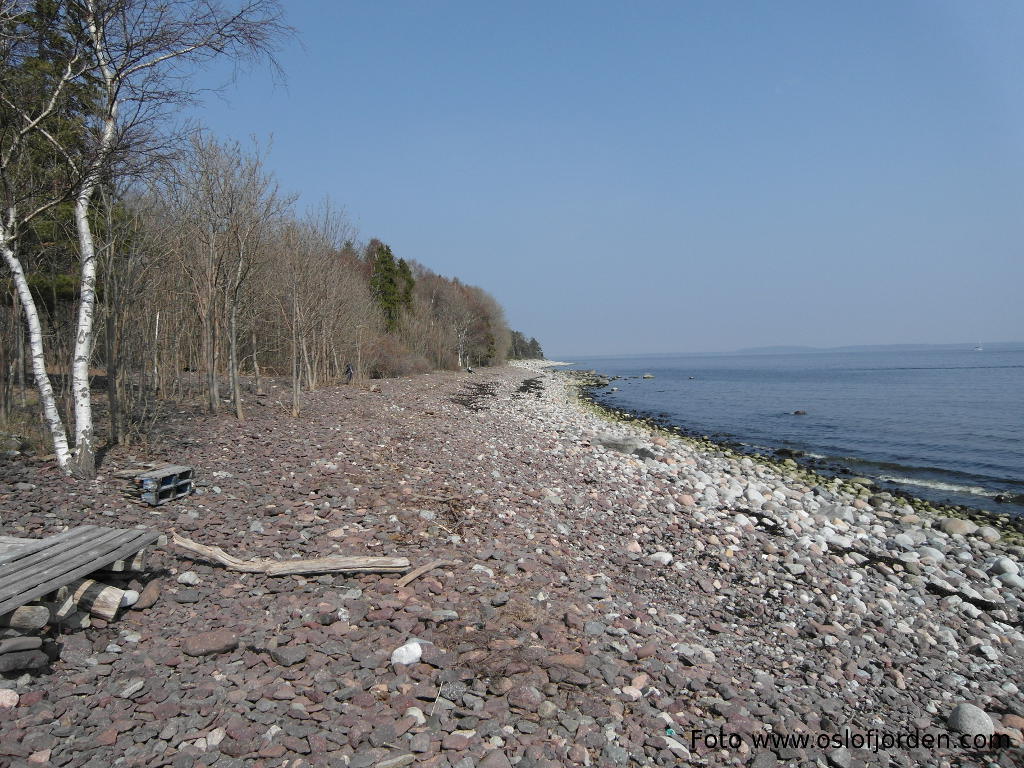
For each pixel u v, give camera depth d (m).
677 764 4.51
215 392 16.77
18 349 13.18
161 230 14.07
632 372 122.69
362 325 35.28
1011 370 95.88
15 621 4.51
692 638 6.94
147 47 8.73
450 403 29.62
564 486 13.09
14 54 8.32
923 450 25.95
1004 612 9.32
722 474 18.94
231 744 4.00
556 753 4.37
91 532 5.77
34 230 11.62
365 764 3.99
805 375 97.81
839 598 9.12
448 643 5.66
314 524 8.45
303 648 5.25
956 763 5.32
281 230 21.91
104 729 4.06
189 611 5.78
